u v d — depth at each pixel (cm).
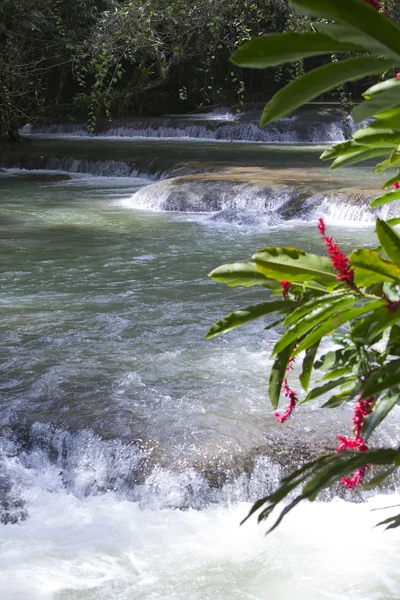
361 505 434
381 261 130
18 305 739
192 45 1834
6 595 358
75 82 2894
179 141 2467
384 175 1478
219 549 398
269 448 458
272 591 361
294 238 1083
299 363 561
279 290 152
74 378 549
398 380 124
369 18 93
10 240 1061
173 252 987
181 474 446
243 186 1366
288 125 2548
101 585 368
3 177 1800
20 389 534
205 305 735
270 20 1667
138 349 611
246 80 3145
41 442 482
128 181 1750
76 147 2172
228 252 990
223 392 525
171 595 360
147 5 1596
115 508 441
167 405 507
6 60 1964
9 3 1859
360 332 142
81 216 1280
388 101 106
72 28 2055
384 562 380
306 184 1356
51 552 397
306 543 400
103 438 470
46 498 453
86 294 779
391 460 111
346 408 501
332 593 357
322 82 102
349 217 1210
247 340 630
